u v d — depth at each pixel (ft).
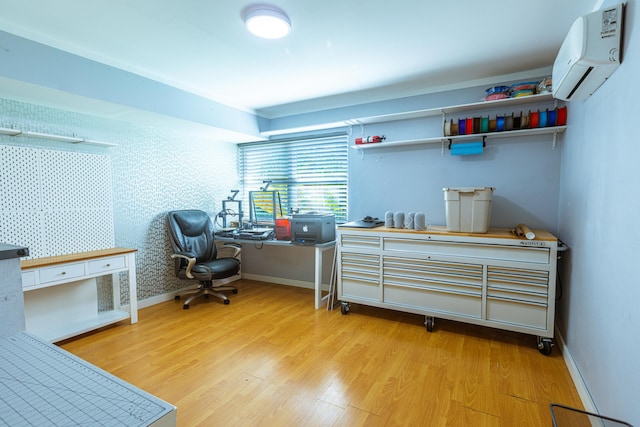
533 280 7.86
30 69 6.91
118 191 10.62
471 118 9.70
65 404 1.88
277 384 6.61
